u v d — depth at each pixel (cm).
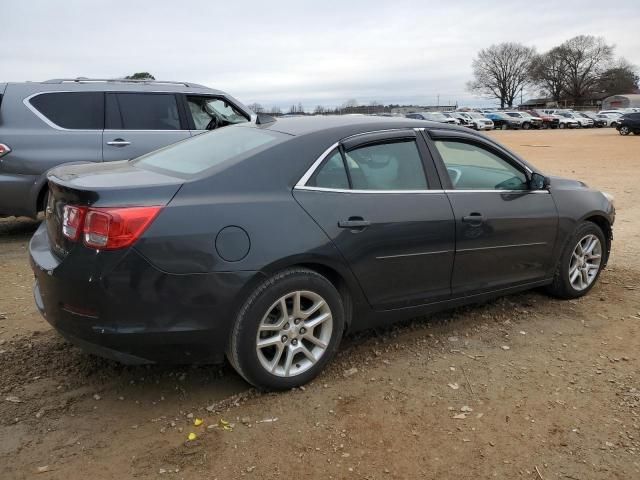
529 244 442
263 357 325
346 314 362
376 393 339
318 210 334
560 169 1686
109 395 334
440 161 399
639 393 341
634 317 461
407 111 5850
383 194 364
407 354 391
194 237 296
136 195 295
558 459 281
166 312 295
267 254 312
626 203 1015
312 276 331
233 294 305
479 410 323
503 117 6309
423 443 293
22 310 462
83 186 297
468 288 411
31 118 675
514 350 399
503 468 275
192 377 356
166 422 308
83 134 693
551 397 338
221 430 301
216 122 795
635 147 2739
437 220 380
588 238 495
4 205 666
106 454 281
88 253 287
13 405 320
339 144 357
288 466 274
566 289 485
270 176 329
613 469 274
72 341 307
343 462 277
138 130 726
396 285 371
